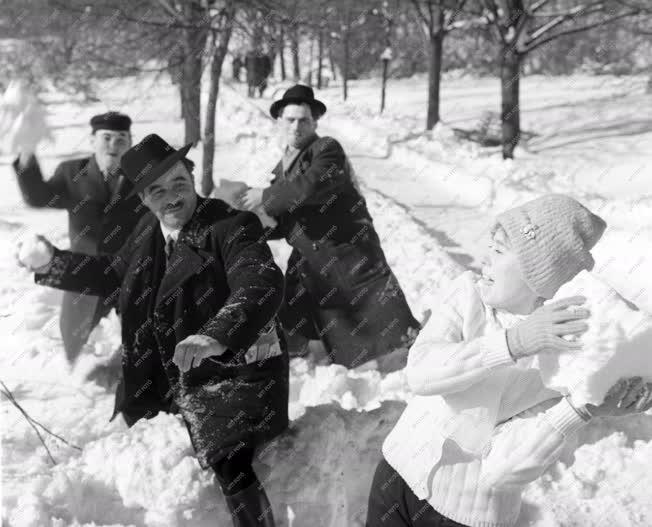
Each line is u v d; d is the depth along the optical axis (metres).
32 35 11.48
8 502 3.04
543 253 2.24
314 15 11.58
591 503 3.26
